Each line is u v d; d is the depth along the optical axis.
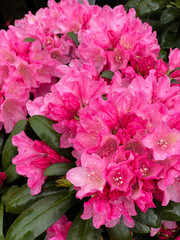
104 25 0.59
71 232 0.49
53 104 0.50
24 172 0.51
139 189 0.43
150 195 0.43
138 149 0.44
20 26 0.73
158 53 0.69
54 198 0.52
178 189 0.47
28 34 0.67
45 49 0.66
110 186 0.42
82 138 0.46
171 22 0.87
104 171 0.41
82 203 0.53
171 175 0.43
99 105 0.44
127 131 0.43
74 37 0.65
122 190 0.42
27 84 0.63
